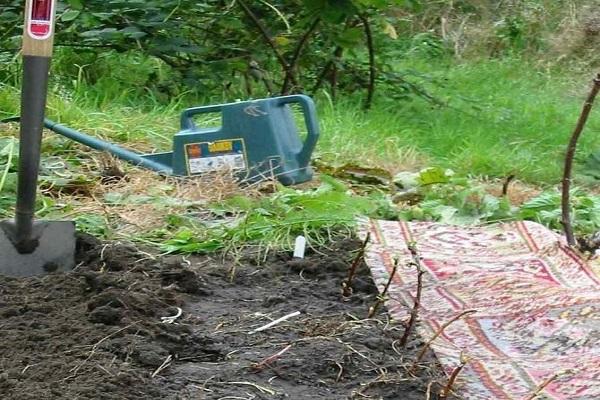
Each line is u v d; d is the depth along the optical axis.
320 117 8.63
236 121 5.98
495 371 3.58
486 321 4.06
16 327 3.71
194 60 9.30
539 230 5.32
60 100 7.64
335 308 4.25
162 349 3.58
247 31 9.48
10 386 3.21
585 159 8.38
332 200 5.45
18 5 8.85
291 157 6.01
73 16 8.25
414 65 12.98
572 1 15.09
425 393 3.41
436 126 9.12
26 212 4.30
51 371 3.33
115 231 5.16
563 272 4.73
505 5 15.23
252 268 4.77
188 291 4.37
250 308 4.24
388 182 6.78
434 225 5.45
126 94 8.85
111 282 4.14
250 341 3.80
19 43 9.04
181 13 9.05
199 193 5.79
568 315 4.06
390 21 9.94
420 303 4.26
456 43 14.47
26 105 4.13
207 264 4.84
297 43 9.45
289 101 6.09
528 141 9.23
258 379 3.47
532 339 3.92
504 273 4.62
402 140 8.26
